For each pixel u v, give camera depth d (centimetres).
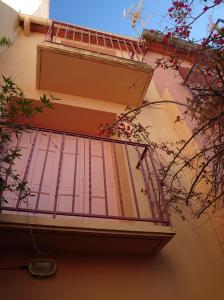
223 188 325
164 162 418
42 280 268
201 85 418
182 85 582
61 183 405
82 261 291
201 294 298
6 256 275
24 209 263
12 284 259
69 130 493
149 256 315
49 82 483
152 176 387
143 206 351
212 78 349
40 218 260
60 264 283
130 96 507
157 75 627
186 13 308
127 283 286
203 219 372
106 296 271
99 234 270
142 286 288
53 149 455
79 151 466
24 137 454
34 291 258
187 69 617
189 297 292
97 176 434
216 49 293
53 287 265
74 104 477
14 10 602
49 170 419
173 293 291
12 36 570
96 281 280
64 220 264
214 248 346
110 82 491
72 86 489
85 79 485
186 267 317
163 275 302
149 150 388
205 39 295
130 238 279
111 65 477
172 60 376
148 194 333
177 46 346
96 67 476
